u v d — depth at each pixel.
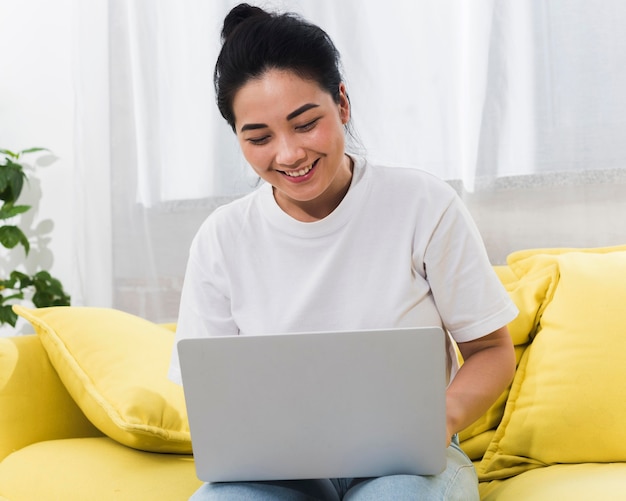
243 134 1.25
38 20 2.77
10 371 1.76
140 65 2.54
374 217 1.34
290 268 1.37
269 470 1.14
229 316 1.44
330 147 1.24
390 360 1.06
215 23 2.47
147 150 2.54
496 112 2.17
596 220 2.11
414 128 2.27
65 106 2.75
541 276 1.74
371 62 2.29
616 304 1.57
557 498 1.28
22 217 2.80
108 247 2.59
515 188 2.17
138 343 1.79
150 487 1.45
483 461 1.63
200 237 1.45
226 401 1.10
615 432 1.48
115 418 1.58
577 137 2.12
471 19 2.18
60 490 1.51
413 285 1.33
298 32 1.23
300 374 1.08
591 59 2.10
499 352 1.34
